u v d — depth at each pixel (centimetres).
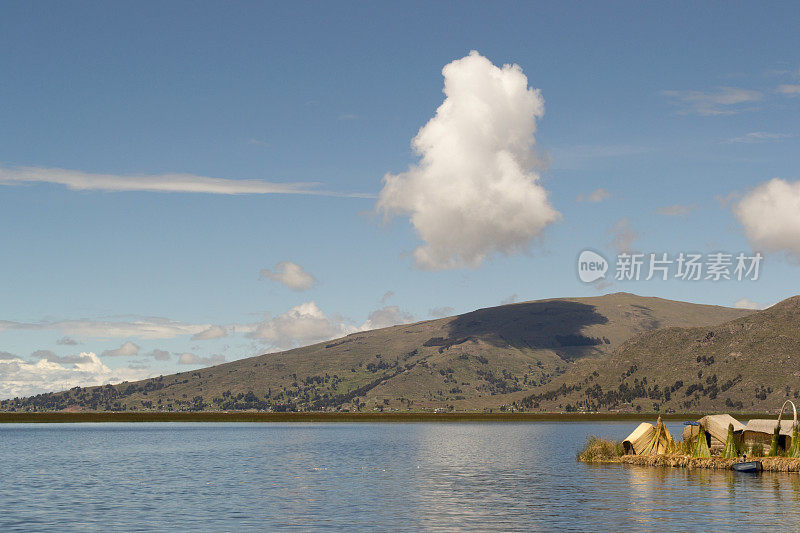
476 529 4734
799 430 8381
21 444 16838
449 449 14062
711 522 4897
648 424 9769
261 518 5184
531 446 15062
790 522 4881
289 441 18088
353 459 11294
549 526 4828
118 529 4750
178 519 5141
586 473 8188
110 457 11975
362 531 4684
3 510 5603
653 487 6712
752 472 7900
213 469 9450
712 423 8906
